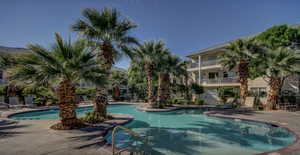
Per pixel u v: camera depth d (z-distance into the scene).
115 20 10.30
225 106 19.00
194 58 29.75
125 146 6.06
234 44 16.70
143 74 23.53
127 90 34.53
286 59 14.22
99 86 8.05
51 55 7.25
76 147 5.18
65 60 7.49
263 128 9.38
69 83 7.98
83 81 7.79
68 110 7.89
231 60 16.95
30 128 7.72
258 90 20.14
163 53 17.73
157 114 15.20
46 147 5.16
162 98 20.08
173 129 9.12
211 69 25.31
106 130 7.57
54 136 6.40
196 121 11.59
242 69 16.58
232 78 22.75
